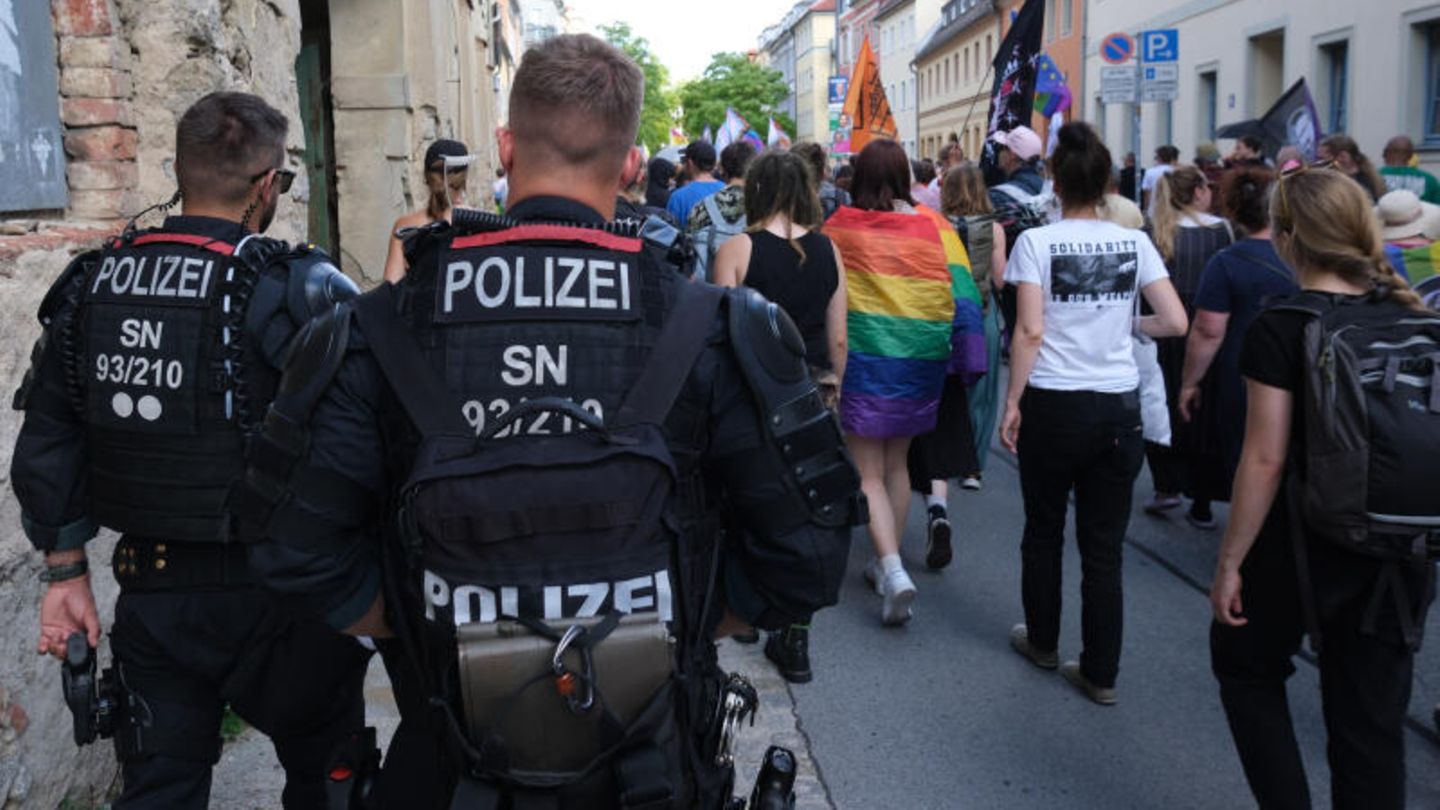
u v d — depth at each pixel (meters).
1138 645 4.87
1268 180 5.20
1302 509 2.71
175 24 4.14
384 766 1.75
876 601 5.43
